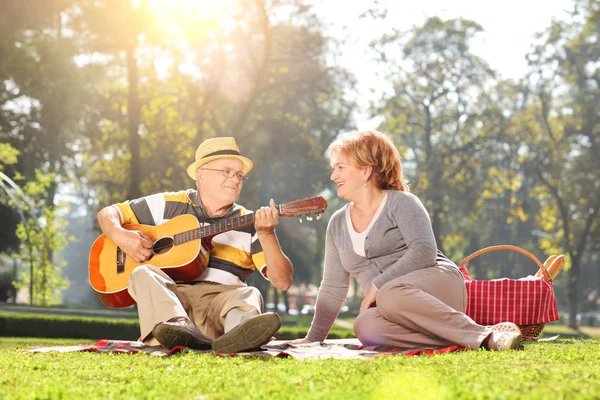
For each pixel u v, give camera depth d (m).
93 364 3.31
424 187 39.25
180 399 2.31
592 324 56.09
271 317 3.78
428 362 3.04
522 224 48.12
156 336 4.00
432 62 39.59
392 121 39.97
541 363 2.97
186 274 4.75
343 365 3.03
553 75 38.78
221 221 4.82
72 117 34.31
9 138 33.25
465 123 40.34
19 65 31.69
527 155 39.75
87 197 42.97
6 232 33.25
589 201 38.19
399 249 4.66
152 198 5.12
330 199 48.19
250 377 2.77
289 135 34.56
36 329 15.41
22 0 30.70
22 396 2.36
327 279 5.08
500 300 5.43
